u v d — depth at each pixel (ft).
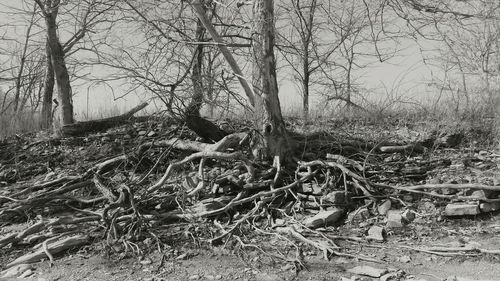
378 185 21.66
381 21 27.14
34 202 23.13
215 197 22.72
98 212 21.80
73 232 20.81
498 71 33.65
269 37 23.47
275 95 23.66
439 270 16.30
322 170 23.22
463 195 20.56
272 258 17.80
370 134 28.19
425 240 18.58
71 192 25.17
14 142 33.09
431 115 31.22
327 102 34.60
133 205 20.57
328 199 21.36
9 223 23.18
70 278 16.98
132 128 32.14
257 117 23.76
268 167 23.50
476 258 16.94
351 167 23.17
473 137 27.12
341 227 20.20
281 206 21.90
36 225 20.76
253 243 19.13
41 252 18.98
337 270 16.71
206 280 16.34
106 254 18.69
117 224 20.44
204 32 27.48
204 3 26.84
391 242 18.67
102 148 29.84
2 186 27.63
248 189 22.31
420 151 25.95
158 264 17.79
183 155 26.71
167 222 21.36
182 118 26.73
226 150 25.49
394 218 19.90
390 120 31.32
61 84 34.14
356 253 17.90
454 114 30.09
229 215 21.29
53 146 31.65
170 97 25.12
